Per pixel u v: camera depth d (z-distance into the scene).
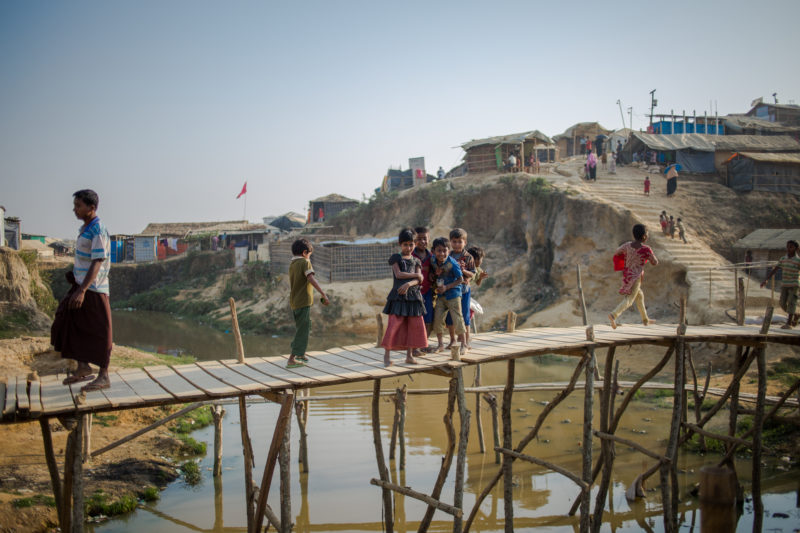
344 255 35.34
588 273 27.61
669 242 26.14
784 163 32.38
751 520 9.97
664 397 17.31
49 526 9.20
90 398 6.38
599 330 10.71
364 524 10.27
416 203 42.88
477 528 10.12
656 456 9.25
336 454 13.55
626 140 41.22
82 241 6.72
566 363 23.27
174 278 55.22
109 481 11.34
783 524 9.71
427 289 8.54
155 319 42.47
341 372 7.64
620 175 35.41
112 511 10.24
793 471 11.72
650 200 30.77
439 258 8.47
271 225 69.81
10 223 34.06
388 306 7.97
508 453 8.91
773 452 12.55
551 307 27.67
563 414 16.31
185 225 66.00
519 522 10.32
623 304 10.86
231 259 53.41
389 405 17.73
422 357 8.37
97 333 6.79
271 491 11.59
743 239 27.78
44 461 11.70
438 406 17.62
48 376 7.66
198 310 43.41
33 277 29.25
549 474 12.31
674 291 24.72
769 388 15.22
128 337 33.09
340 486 11.77
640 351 22.23
